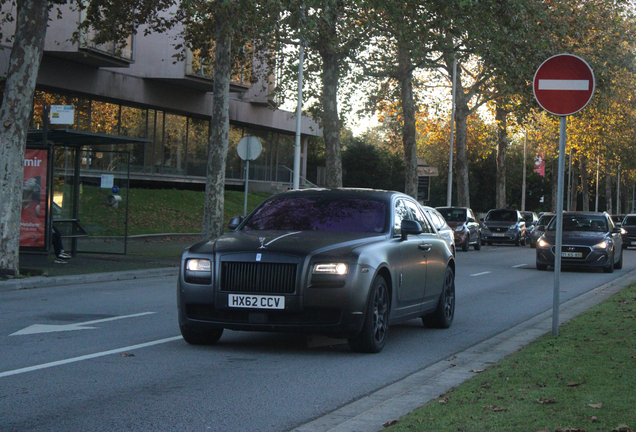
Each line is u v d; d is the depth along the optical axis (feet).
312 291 25.26
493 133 177.17
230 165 156.15
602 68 127.44
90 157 115.75
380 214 30.09
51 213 58.39
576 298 47.73
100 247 77.87
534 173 270.46
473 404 18.16
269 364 25.11
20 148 51.24
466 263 83.41
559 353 25.32
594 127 191.93
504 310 41.93
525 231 138.10
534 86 29.30
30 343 28.12
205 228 75.36
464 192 154.92
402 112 141.90
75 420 17.57
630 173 286.05
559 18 115.96
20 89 51.37
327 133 104.68
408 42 99.96
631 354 24.76
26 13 51.57
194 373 23.35
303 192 31.89
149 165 127.03
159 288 49.24
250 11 66.33
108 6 83.82
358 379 23.09
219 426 17.31
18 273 50.65
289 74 117.39
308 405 19.62
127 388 21.09
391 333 33.30
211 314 26.25
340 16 92.32
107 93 112.06
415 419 16.79
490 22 97.96
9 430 16.63
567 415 16.63
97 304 40.37
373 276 26.45
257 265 25.57
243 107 152.66
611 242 73.15
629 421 15.96
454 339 31.78
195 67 114.52
